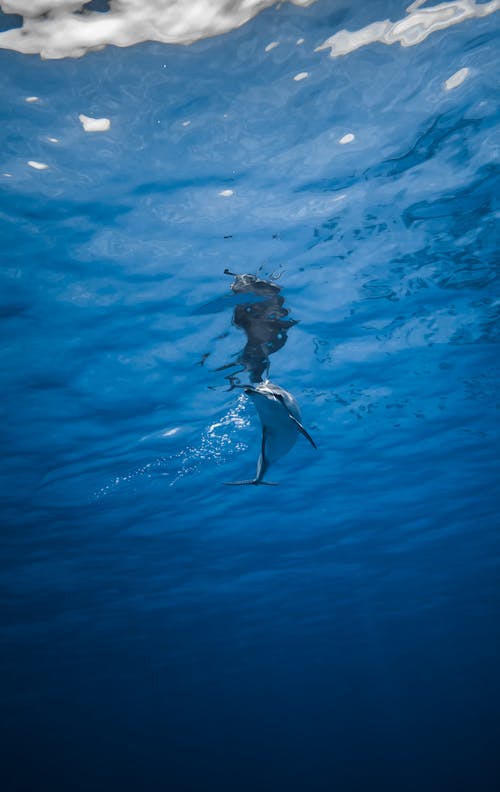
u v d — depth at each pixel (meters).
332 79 6.73
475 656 69.19
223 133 7.24
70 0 5.40
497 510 22.98
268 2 5.73
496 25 6.30
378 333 11.82
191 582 25.27
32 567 20.19
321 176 8.08
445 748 129.75
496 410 15.49
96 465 14.58
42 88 6.30
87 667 38.22
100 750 102.88
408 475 18.69
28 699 46.28
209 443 14.58
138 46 6.00
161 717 73.50
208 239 8.88
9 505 15.62
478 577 32.75
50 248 8.48
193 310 10.17
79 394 11.93
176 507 17.86
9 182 7.37
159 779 128.12
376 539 24.31
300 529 21.83
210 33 5.97
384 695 98.31
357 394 13.88
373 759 114.69
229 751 133.50
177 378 11.98
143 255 8.97
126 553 20.67
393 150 7.77
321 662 56.28
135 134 7.06
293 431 6.51
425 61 6.66
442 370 13.39
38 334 10.10
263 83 6.65
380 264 9.91
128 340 10.70
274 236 9.04
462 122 7.45
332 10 5.90
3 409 11.89
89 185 7.64
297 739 146.00
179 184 7.87
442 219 9.07
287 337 11.33
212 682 54.66
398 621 42.34
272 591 29.16
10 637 28.12
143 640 33.59
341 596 32.56
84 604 25.25
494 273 10.47
